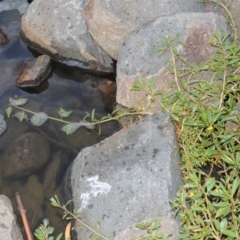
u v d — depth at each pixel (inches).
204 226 105.3
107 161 115.6
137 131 117.3
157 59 121.2
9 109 125.1
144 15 126.4
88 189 113.8
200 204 106.7
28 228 115.7
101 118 126.3
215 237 104.5
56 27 133.2
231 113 114.1
